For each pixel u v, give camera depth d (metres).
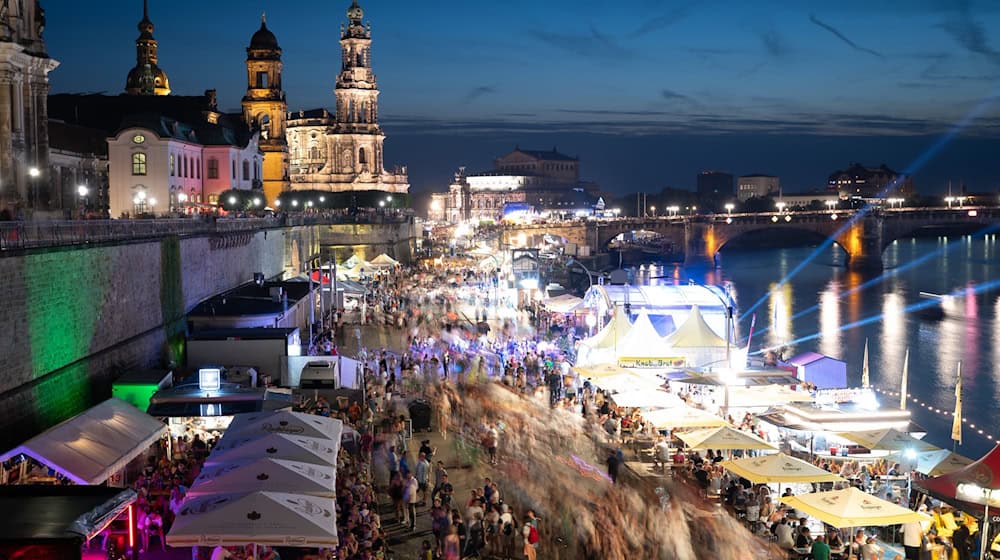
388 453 38.34
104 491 24.77
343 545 27.70
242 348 51.91
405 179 194.75
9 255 35.78
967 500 31.14
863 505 30.84
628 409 50.06
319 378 47.84
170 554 29.70
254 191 117.25
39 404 38.06
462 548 31.09
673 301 65.00
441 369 59.56
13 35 53.03
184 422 38.81
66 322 41.19
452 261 165.12
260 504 23.34
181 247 59.47
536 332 82.94
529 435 45.84
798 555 32.19
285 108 151.62
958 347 104.38
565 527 33.66
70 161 92.06
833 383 56.00
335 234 140.00
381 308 90.81
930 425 67.44
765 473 34.59
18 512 23.03
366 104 187.12
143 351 51.12
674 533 33.03
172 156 98.81
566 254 196.38
